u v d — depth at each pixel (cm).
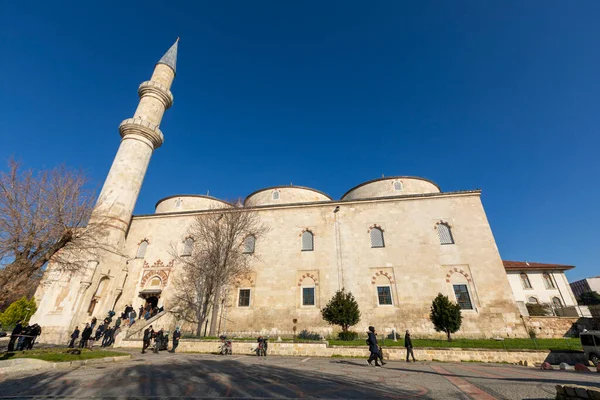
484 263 2597
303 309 2689
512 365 1739
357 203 3105
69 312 2423
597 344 1748
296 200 3556
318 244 2962
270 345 2008
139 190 3316
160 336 2009
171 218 3409
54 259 1808
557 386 654
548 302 3934
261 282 2867
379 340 2175
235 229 2770
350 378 1061
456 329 2242
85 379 988
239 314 2755
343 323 2373
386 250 2812
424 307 2527
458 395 779
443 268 2645
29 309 2997
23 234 1620
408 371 1286
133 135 3372
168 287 3011
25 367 1148
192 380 987
